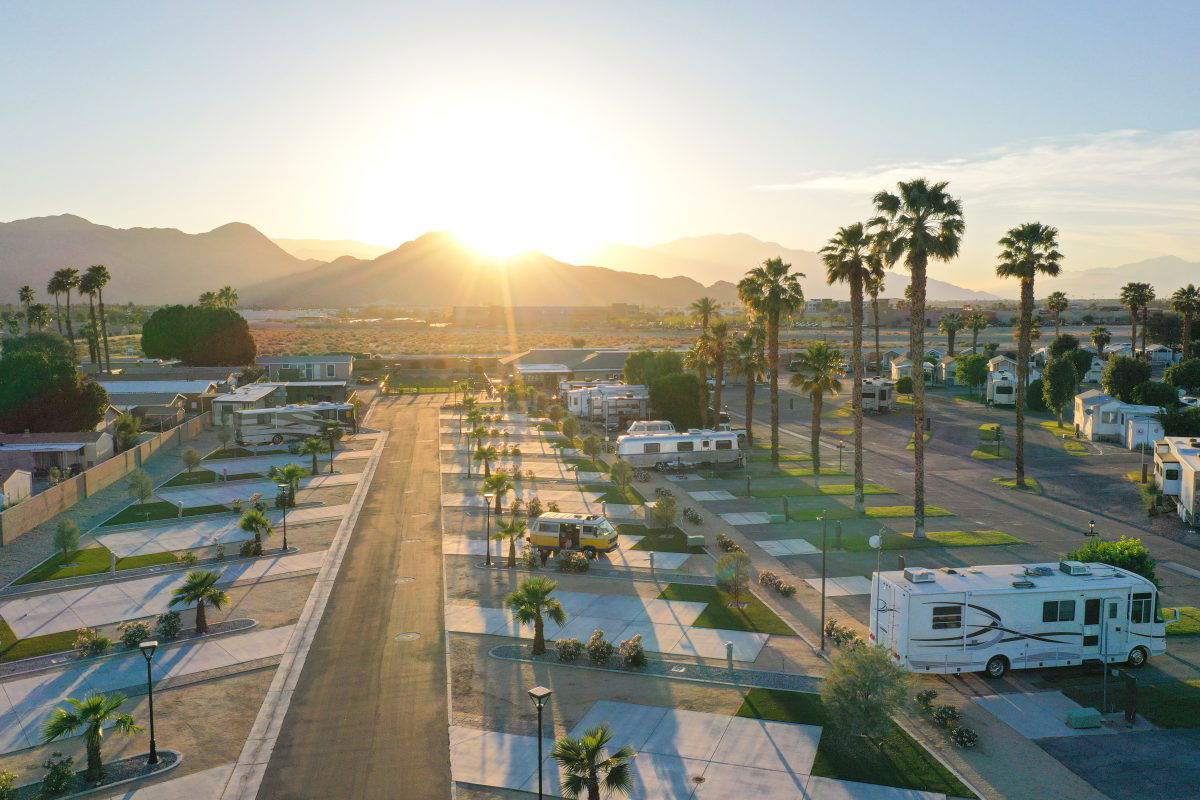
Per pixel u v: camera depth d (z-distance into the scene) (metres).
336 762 25.08
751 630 35.06
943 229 47.44
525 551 45.88
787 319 73.44
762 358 80.06
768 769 24.03
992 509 56.56
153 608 38.56
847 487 64.12
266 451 81.81
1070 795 22.44
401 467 73.81
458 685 30.31
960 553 45.97
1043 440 85.38
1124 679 29.95
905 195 46.62
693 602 38.66
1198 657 31.91
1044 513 55.28
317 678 31.08
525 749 25.66
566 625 36.03
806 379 68.44
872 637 31.70
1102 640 30.45
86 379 106.12
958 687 29.47
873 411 106.25
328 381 127.00
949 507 57.28
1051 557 44.94
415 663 32.34
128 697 29.48
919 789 22.83
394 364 158.25
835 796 22.55
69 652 33.47
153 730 25.11
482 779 23.98
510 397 121.81
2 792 21.78
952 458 76.31
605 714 27.78
